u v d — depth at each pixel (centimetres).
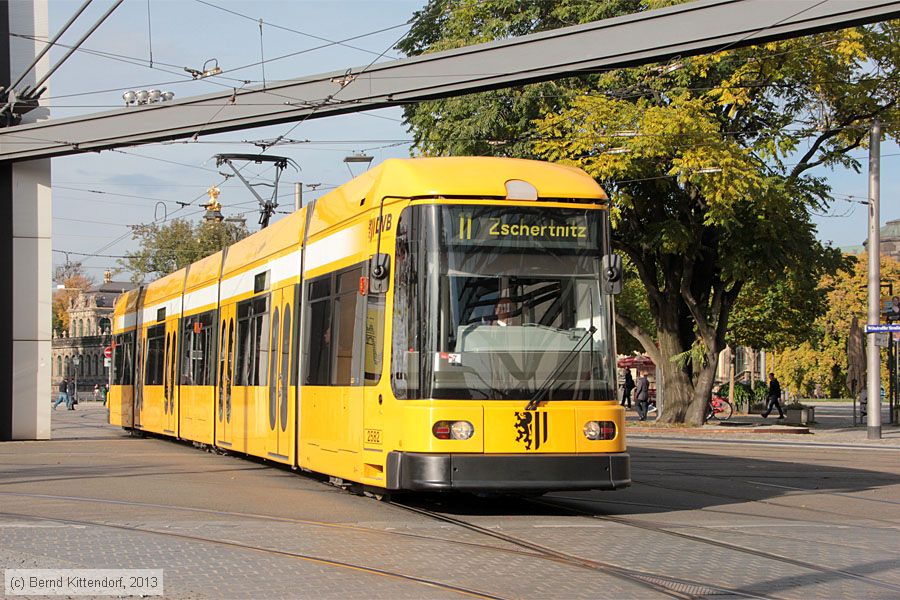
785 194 3216
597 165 3136
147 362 2995
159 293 2919
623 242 3556
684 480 1862
